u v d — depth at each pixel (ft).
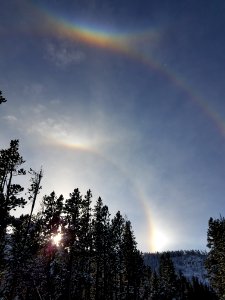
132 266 179.73
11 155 79.51
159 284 277.64
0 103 58.13
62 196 118.73
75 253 108.17
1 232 70.64
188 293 307.58
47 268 93.91
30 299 95.81
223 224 164.86
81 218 114.62
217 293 162.30
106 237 147.84
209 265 166.20
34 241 90.48
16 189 72.95
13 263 73.46
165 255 305.12
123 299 178.70
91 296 153.07
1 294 71.77
